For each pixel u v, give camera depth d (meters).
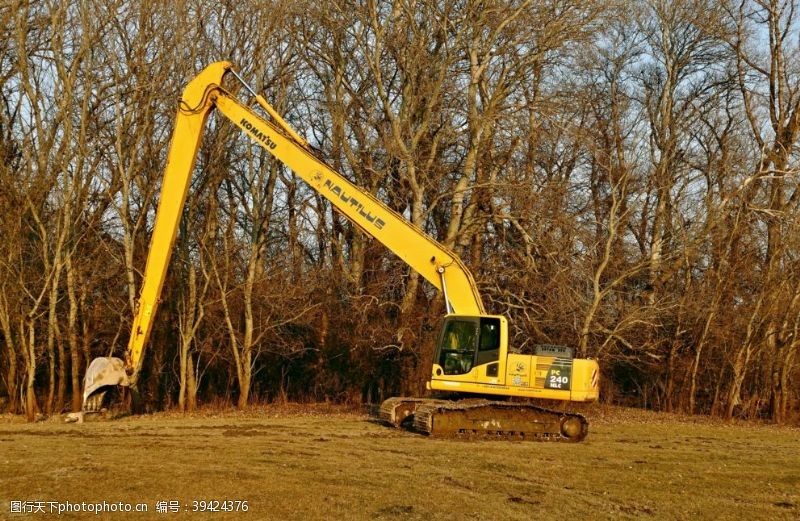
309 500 10.56
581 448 16.84
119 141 23.02
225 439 16.36
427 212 26.39
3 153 23.64
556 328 27.58
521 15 26.69
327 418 22.70
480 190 27.58
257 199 26.56
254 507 10.12
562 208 27.86
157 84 23.58
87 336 24.34
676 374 29.86
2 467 12.24
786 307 27.88
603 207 31.05
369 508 10.27
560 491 11.95
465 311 18.72
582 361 18.09
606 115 32.50
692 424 25.50
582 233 27.44
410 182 26.50
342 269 28.06
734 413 28.72
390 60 28.95
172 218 19.62
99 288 25.58
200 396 28.59
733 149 30.50
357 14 26.62
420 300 27.27
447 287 18.81
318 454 14.47
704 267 30.19
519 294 28.11
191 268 25.27
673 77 33.12
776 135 30.81
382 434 17.94
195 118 19.81
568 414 18.16
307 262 29.41
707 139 32.75
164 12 23.73
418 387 25.73
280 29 25.78
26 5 22.94
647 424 24.56
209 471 12.26
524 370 18.14
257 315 27.14
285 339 28.14
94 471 12.02
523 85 28.55
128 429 18.14
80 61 23.02
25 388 23.20
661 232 30.69
